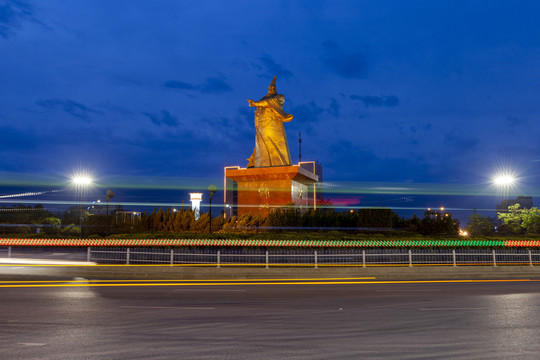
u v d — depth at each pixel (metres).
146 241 25.33
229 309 10.67
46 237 29.30
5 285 15.45
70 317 9.58
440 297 12.88
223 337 7.75
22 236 29.34
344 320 9.32
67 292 13.63
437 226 34.53
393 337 7.77
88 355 6.58
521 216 45.16
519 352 6.77
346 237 26.91
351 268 20.30
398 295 13.31
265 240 25.66
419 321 9.23
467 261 22.22
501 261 22.33
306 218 32.47
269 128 43.41
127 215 36.88
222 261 21.47
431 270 20.67
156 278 18.16
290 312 10.28
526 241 26.42
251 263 21.06
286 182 40.41
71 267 20.52
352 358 6.45
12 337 7.71
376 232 31.00
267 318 9.53
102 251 22.09
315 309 10.70
